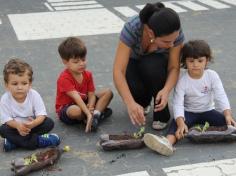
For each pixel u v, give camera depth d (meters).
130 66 4.05
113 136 3.78
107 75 4.98
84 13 7.43
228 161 3.60
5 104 3.75
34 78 4.91
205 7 7.80
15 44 5.93
